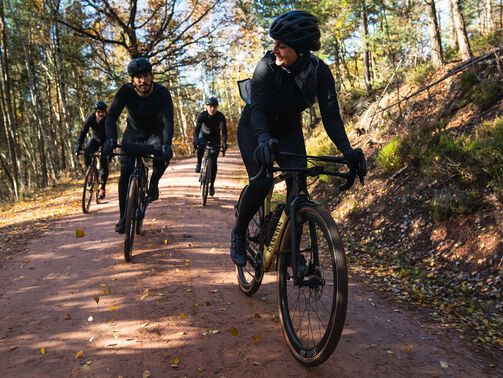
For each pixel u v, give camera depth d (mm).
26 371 2527
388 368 2592
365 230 6266
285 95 2688
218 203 8305
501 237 4383
